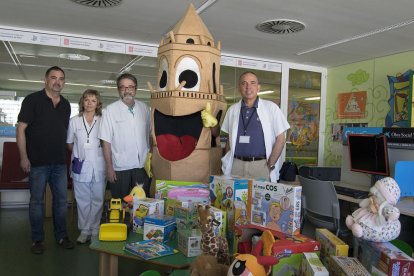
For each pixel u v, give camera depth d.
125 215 2.12
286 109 6.23
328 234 1.60
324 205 2.80
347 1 3.36
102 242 1.79
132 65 5.22
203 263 1.31
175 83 2.46
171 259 1.57
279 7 3.56
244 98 2.73
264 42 4.91
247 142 2.67
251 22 4.04
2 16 4.05
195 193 1.96
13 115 4.87
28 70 4.85
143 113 3.16
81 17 4.03
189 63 2.45
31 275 2.77
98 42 4.86
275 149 2.66
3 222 4.21
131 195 2.09
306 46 5.06
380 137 2.82
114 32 4.62
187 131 2.65
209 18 3.94
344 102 6.21
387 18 3.79
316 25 4.08
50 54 4.80
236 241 1.62
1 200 4.96
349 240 2.80
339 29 4.21
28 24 4.35
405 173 2.68
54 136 3.11
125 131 3.04
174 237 1.86
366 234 1.71
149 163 2.65
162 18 4.00
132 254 1.63
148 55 5.14
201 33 2.50
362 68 5.89
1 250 3.28
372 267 1.42
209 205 1.75
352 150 3.16
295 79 6.28
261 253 1.32
